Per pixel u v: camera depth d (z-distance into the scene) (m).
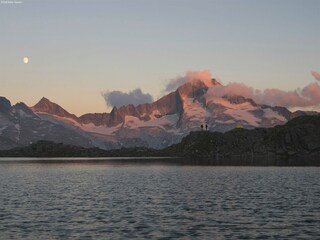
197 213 71.56
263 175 177.00
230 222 62.91
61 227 59.41
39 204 84.38
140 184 136.62
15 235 54.16
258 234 54.56
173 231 56.66
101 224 61.62
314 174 178.88
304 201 86.25
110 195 101.75
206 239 51.94
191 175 187.88
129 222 63.25
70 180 160.00
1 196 100.12
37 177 182.00
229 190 112.25
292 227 58.88
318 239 51.59
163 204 83.88
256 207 78.12
